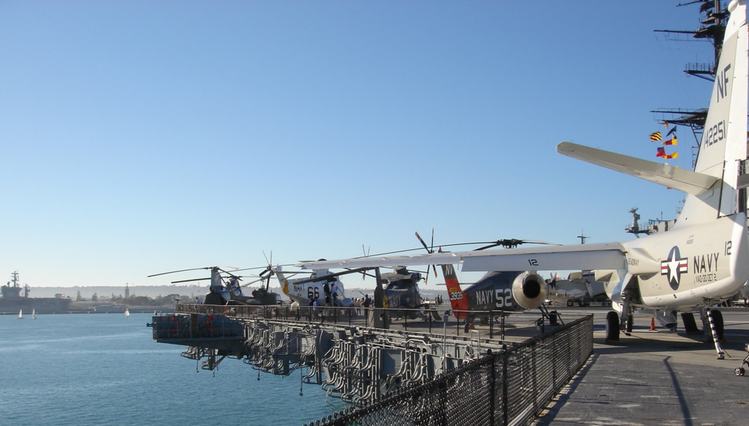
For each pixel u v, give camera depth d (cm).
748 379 1430
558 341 1339
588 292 7288
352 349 3188
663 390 1296
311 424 473
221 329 5081
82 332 15412
